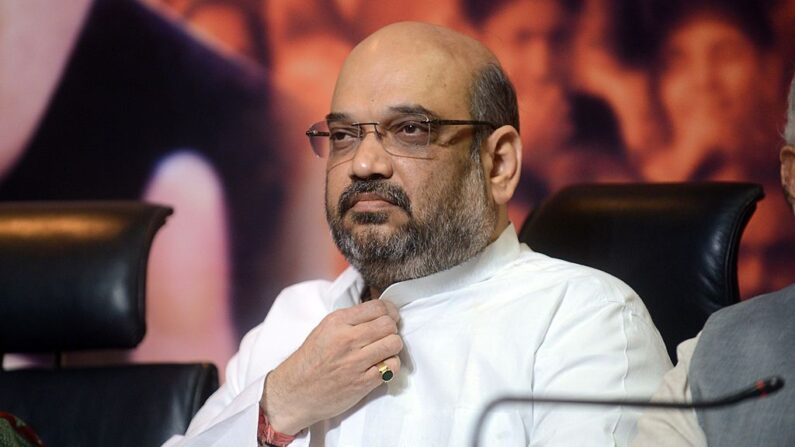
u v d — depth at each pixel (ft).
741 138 24.62
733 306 11.64
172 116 26.18
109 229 16.53
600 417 12.28
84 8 26.45
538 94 24.95
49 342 16.43
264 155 25.89
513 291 13.71
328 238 25.70
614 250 15.58
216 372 16.61
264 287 25.94
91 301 16.21
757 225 24.76
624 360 12.95
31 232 16.61
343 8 25.52
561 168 24.90
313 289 15.64
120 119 26.35
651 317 14.69
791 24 24.48
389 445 13.04
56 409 16.33
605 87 24.82
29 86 26.63
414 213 13.26
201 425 14.17
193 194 26.13
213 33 26.00
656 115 24.77
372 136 13.34
